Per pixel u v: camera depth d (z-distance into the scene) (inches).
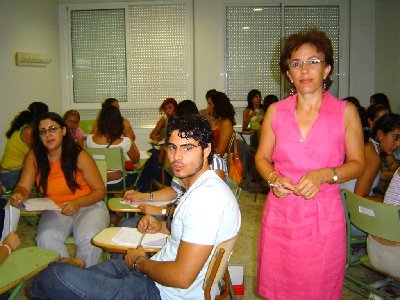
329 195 61.0
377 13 241.6
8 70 198.2
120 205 95.7
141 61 260.1
